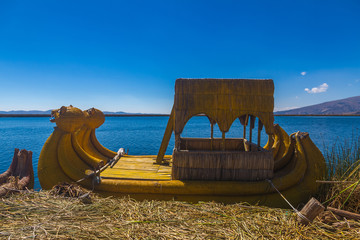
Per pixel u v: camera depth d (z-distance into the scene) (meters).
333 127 48.56
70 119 6.32
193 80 5.89
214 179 5.53
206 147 8.34
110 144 22.86
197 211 4.33
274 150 7.81
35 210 3.95
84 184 5.58
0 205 4.10
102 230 3.39
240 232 3.47
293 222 3.82
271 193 5.39
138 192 5.34
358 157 5.91
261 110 5.63
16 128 47.84
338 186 4.92
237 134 33.66
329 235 3.42
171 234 3.38
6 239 3.00
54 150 6.02
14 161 6.39
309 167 5.70
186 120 5.68
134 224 3.66
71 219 3.73
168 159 8.14
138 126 58.28
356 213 4.20
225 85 5.80
